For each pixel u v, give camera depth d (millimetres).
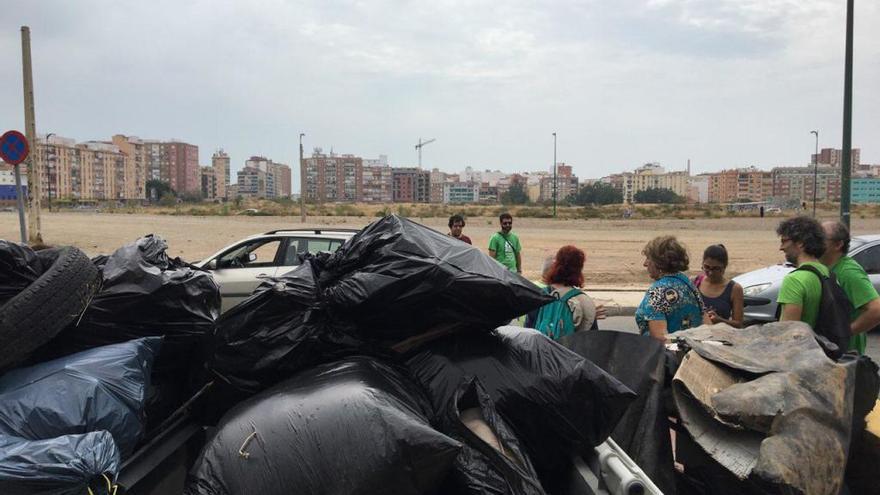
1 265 2576
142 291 2828
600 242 31203
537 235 35906
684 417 2881
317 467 2141
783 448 2527
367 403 2219
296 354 2791
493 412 2447
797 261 4355
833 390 2730
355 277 2852
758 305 9062
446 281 2768
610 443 2693
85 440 2023
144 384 2506
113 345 2551
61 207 84250
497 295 2812
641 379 3123
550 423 2678
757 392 2682
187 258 21750
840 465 2605
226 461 2258
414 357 2824
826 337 4070
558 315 4680
